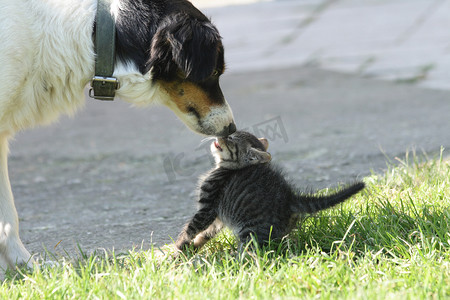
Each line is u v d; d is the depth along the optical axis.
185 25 5.35
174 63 5.54
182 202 7.95
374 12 20.81
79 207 8.12
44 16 5.37
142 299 4.43
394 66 16.72
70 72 5.53
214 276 4.77
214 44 5.40
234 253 5.54
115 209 7.88
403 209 5.75
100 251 6.11
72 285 4.77
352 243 5.15
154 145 11.53
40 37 5.36
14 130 5.70
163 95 5.80
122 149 11.40
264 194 5.44
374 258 4.98
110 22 5.52
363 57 17.86
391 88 14.84
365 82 15.77
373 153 9.42
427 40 18.11
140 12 5.54
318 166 9.02
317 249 5.11
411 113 12.09
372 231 5.41
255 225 5.41
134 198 8.38
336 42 19.23
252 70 18.09
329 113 12.86
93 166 10.41
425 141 9.73
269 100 14.62
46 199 8.66
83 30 5.46
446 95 13.52
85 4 5.52
